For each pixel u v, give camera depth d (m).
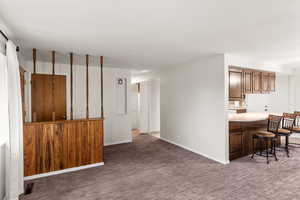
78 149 3.31
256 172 3.07
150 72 6.21
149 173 3.10
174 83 5.03
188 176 2.95
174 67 5.01
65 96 3.79
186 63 4.52
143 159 3.82
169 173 3.08
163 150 4.49
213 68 3.72
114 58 3.99
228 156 3.54
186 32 2.42
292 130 4.12
